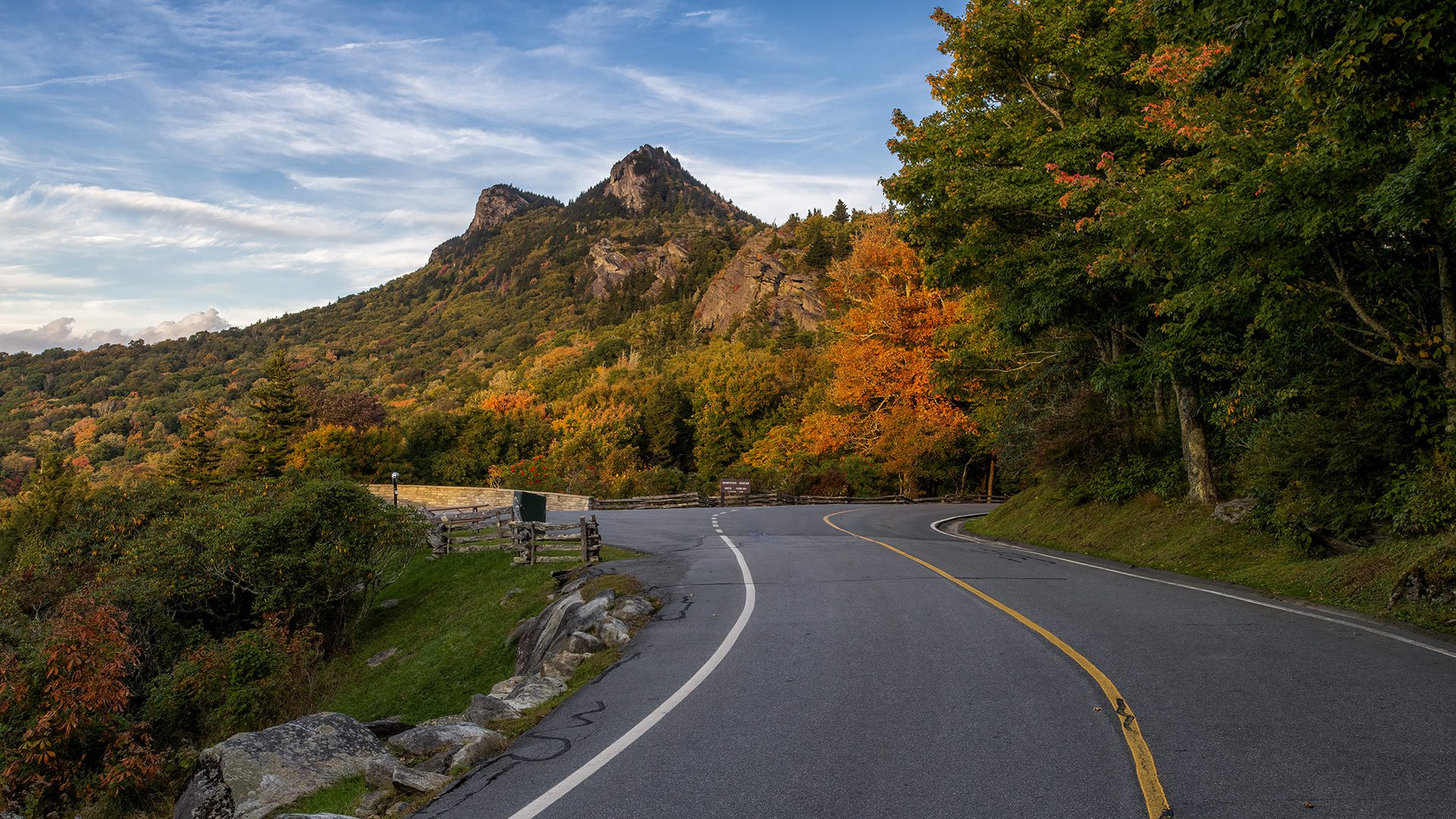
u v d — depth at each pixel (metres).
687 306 194.38
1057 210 17.05
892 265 50.12
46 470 46.47
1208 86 11.47
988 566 15.29
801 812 4.36
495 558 22.91
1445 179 8.87
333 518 20.08
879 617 10.17
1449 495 11.08
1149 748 5.14
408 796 5.30
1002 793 4.50
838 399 52.44
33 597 23.36
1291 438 14.03
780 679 7.34
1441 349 11.19
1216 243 11.57
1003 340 22.56
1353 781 4.50
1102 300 18.45
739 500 46.97
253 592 19.55
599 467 63.19
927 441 46.97
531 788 4.98
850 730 5.77
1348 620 9.59
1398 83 8.31
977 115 19.91
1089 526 20.91
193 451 60.84
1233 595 11.80
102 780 11.56
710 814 4.41
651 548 20.69
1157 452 21.34
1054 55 18.33
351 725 6.82
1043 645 8.26
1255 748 5.09
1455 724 5.48
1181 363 16.84
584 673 8.27
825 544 19.95
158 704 15.40
